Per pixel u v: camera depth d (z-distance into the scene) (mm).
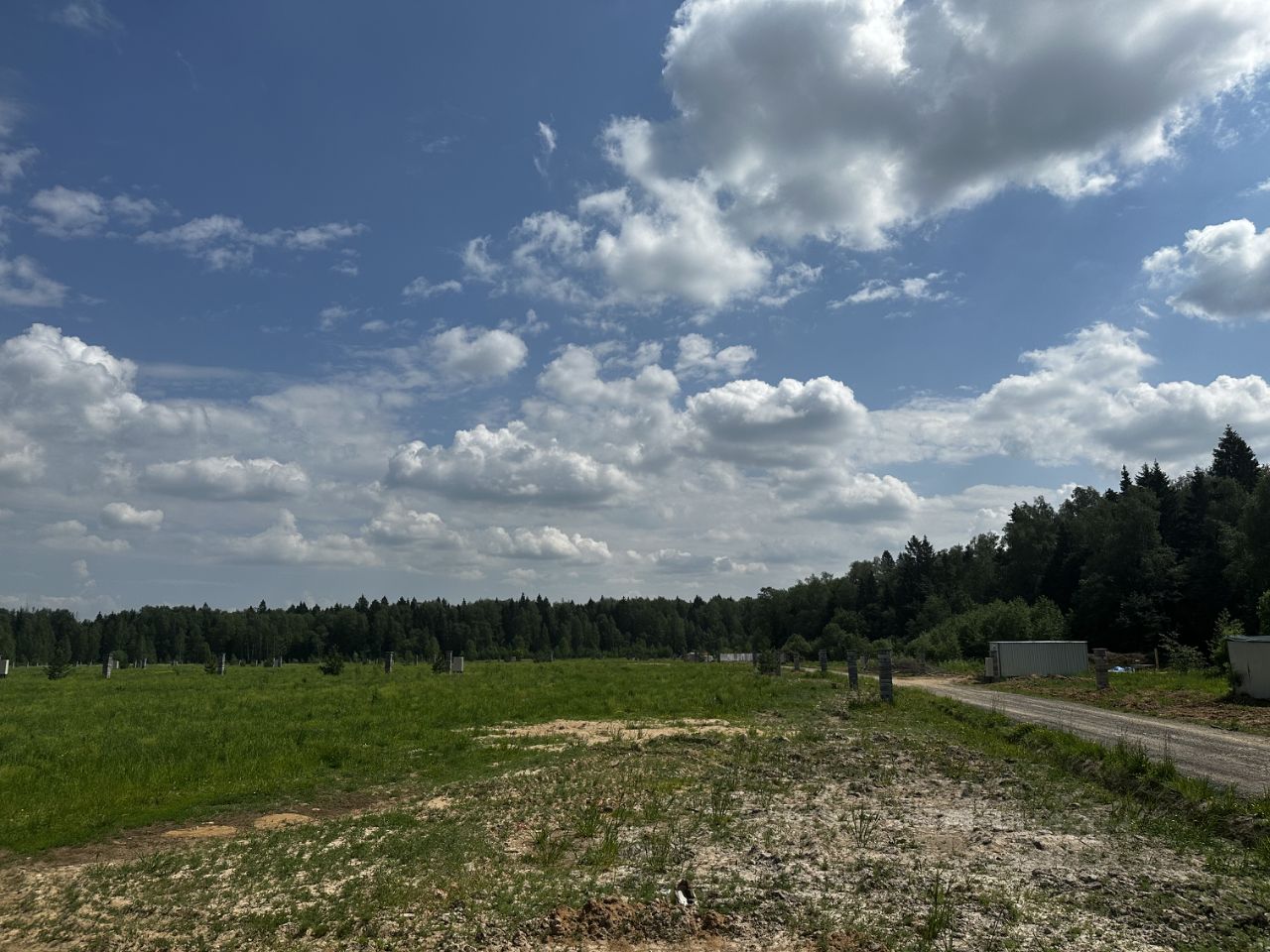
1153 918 8844
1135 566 84188
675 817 13539
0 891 10602
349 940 8555
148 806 15211
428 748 20984
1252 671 30703
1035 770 17891
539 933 8500
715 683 43156
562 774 17297
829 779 16984
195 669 66688
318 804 15500
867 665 76625
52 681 49500
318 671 59344
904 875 10242
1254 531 70125
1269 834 11562
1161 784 14672
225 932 8859
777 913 8992
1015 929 8547
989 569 126875
